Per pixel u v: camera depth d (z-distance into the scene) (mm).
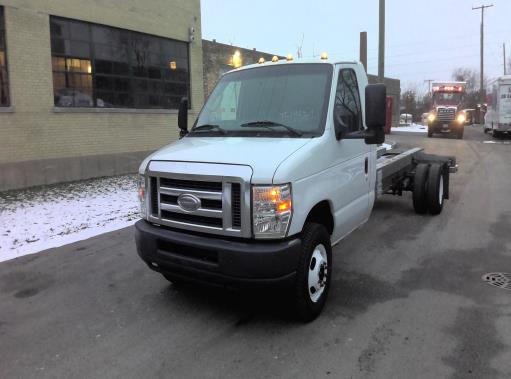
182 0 16141
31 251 6746
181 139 4996
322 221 4777
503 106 27812
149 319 4555
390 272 5652
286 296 4227
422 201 8398
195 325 4410
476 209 8961
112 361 3820
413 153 9016
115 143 14062
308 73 4906
